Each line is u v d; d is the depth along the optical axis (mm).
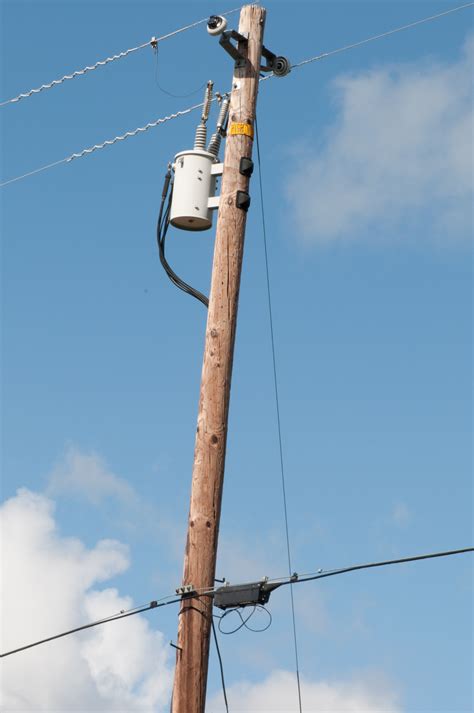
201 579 11906
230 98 13836
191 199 13742
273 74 14531
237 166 13320
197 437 12367
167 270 13914
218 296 12797
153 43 16312
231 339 12672
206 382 12500
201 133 14188
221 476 12242
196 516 12078
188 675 11633
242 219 13148
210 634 11852
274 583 11812
